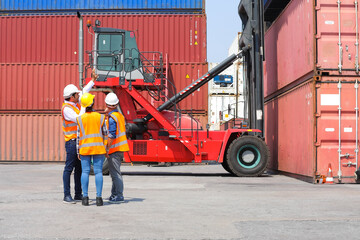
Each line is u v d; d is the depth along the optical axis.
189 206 6.95
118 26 21.44
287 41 13.25
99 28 14.04
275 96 15.10
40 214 6.19
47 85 21.55
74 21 21.64
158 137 14.17
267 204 7.17
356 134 10.72
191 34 21.28
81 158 7.12
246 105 15.03
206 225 5.36
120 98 14.05
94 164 7.13
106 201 7.59
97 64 13.97
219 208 6.74
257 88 14.12
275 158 15.14
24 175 13.84
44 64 21.59
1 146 21.58
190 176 13.71
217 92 22.78
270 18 16.67
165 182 11.38
